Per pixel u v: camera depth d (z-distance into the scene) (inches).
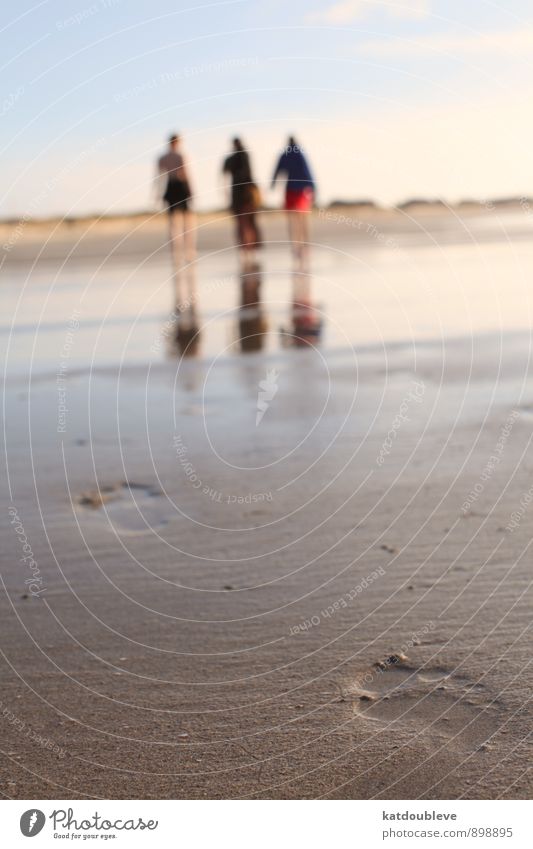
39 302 428.5
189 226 502.3
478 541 133.5
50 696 96.3
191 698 95.3
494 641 104.6
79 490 162.7
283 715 91.9
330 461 174.7
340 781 82.0
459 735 87.4
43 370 275.7
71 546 137.2
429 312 364.8
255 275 507.8
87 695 96.3
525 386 228.8
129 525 145.7
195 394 235.9
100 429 203.8
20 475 171.8
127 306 409.4
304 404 220.2
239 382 249.0
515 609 112.2
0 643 107.7
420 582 121.0
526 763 83.0
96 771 84.3
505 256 564.1
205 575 125.9
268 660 102.6
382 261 557.6
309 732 88.9
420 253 604.4
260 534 140.3
